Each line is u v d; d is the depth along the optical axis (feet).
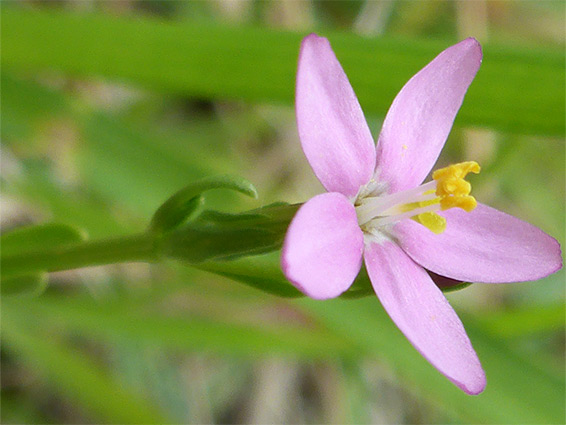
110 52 0.18
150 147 0.20
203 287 0.20
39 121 0.20
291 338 0.20
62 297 0.19
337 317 0.19
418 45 0.17
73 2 0.22
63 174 0.20
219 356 0.21
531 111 0.17
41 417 0.20
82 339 0.21
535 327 0.19
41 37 0.18
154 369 0.21
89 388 0.18
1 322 0.18
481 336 0.19
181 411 0.21
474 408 0.18
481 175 0.21
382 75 0.17
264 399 0.21
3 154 0.20
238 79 0.18
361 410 0.21
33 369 0.20
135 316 0.19
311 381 0.22
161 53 0.18
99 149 0.20
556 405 0.18
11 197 0.20
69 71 0.18
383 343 0.19
